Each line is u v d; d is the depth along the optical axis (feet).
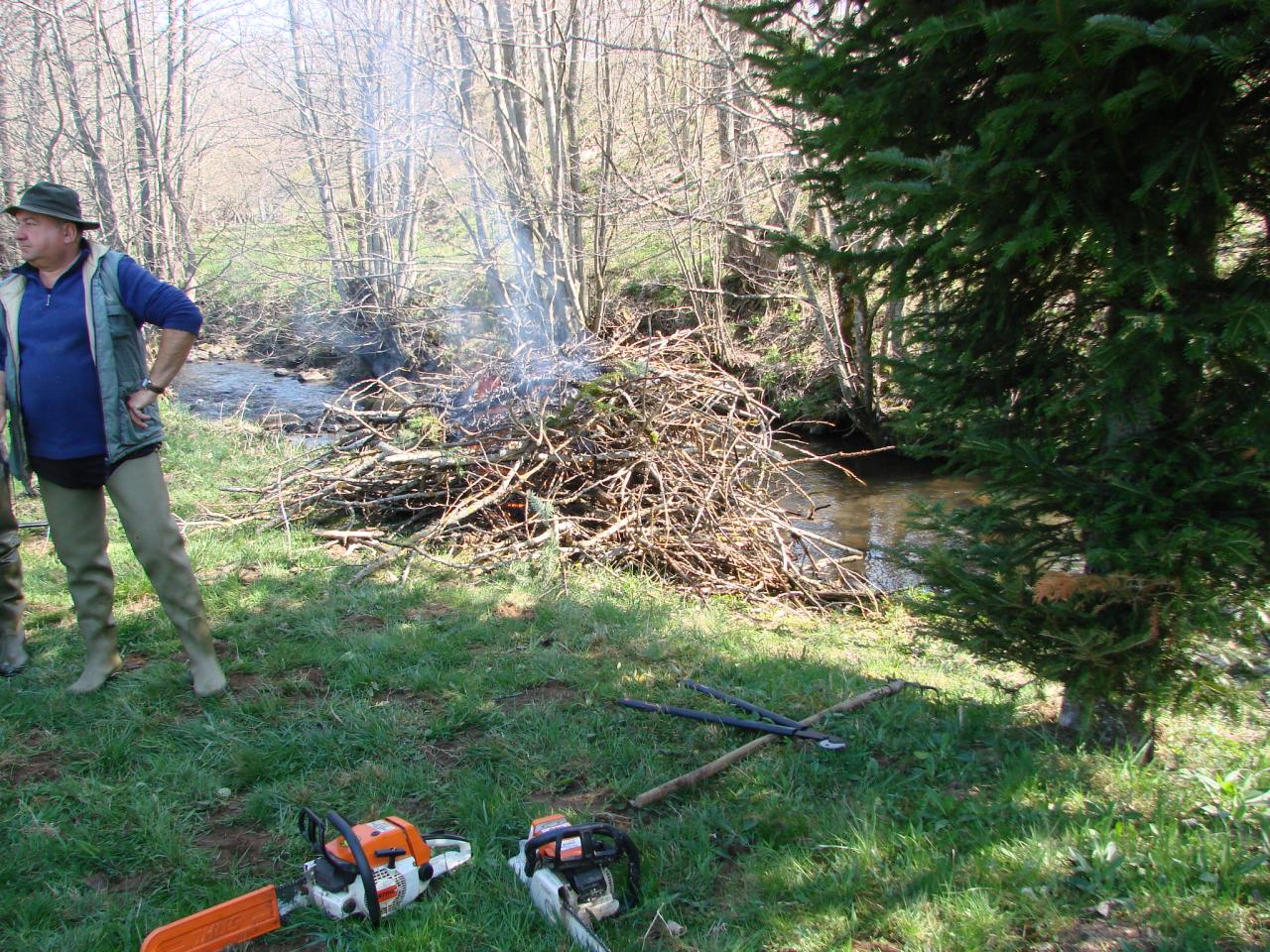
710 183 48.75
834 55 12.16
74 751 12.96
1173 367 10.52
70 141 52.75
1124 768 12.12
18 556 15.65
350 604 19.81
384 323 52.34
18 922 9.62
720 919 9.71
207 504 28.89
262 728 13.80
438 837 10.74
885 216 12.16
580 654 17.43
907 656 20.94
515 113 47.88
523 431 28.71
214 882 10.34
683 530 28.30
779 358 53.47
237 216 58.34
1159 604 11.00
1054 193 10.36
